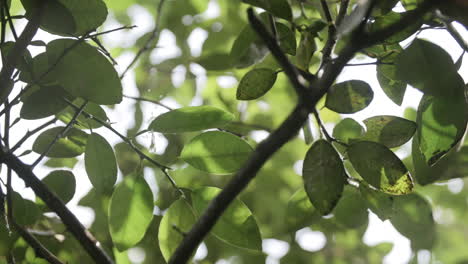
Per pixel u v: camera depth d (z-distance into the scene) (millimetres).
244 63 1319
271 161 2689
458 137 1230
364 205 1482
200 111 1363
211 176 2340
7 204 1354
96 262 1194
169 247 1392
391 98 1364
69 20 1259
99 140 1396
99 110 1443
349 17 1069
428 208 1441
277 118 2729
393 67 1318
